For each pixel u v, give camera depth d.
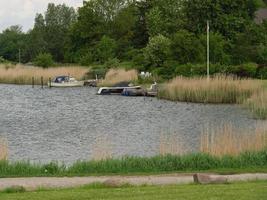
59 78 152.38
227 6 154.75
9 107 99.19
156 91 116.50
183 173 37.25
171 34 161.12
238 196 27.62
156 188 30.55
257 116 79.75
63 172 38.00
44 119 80.94
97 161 39.75
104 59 187.25
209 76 109.88
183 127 70.62
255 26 153.75
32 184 33.41
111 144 56.34
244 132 54.25
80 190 30.25
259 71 122.06
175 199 26.94
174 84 108.31
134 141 58.50
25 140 60.12
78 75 160.12
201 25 152.88
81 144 57.19
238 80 103.25
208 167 39.31
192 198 27.12
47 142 58.72
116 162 39.34
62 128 70.69
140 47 197.00
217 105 98.25
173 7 178.12
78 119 81.00
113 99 114.62
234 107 93.81
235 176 35.69
